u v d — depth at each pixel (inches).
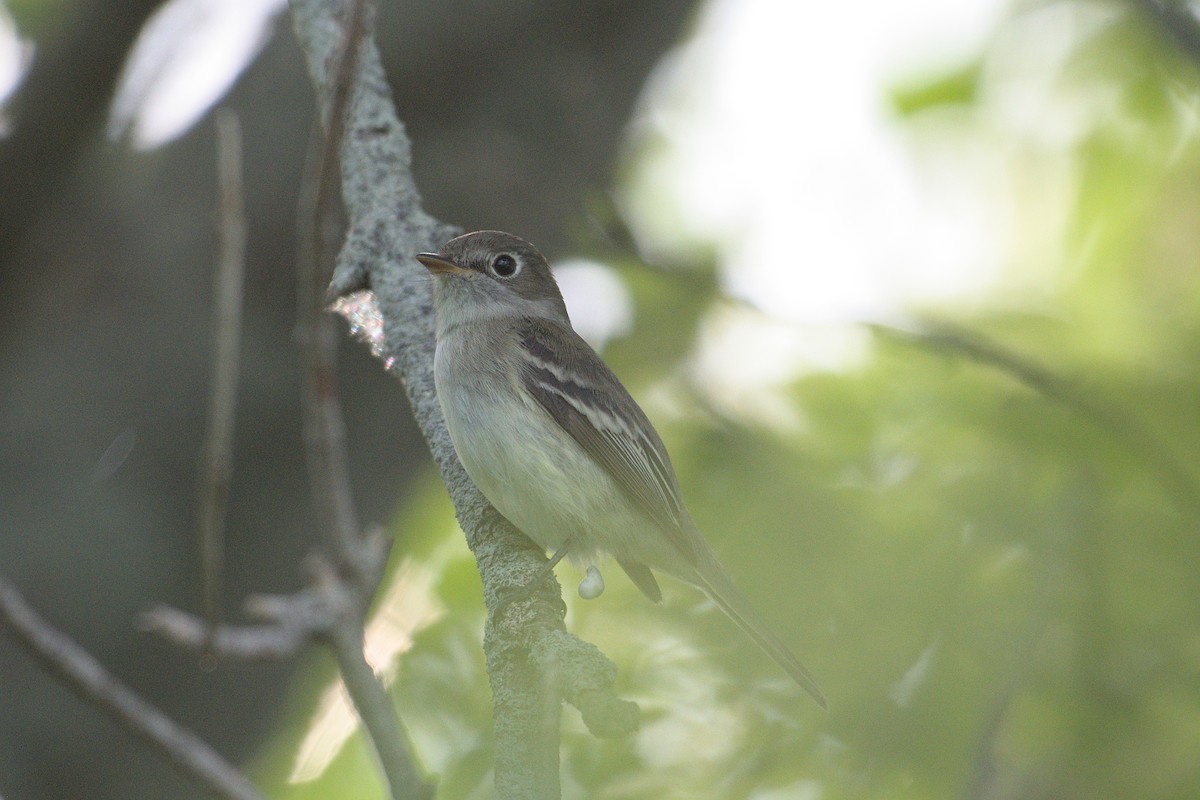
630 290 520.1
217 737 347.3
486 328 337.4
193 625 283.9
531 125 406.6
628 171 558.6
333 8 342.6
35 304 361.4
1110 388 481.1
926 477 479.2
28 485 338.3
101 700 260.7
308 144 374.3
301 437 356.5
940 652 440.5
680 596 451.8
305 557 350.0
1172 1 349.7
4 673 326.0
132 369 351.9
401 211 337.7
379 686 285.7
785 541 459.8
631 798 406.9
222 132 263.3
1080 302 530.6
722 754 425.4
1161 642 430.6
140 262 362.9
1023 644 402.0
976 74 519.2
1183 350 494.9
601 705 197.0
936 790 419.8
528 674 220.4
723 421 501.0
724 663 438.0
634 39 418.6
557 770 199.6
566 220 420.8
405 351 324.8
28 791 318.3
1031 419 458.6
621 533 339.9
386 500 375.2
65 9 404.2
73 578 332.2
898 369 510.6
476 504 307.7
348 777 420.5
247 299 362.0
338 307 348.8
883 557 455.2
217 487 271.6
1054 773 430.9
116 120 384.5
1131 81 493.7
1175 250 521.0
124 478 343.3
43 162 377.4
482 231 362.9
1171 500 448.5
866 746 425.1
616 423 344.5
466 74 396.5
